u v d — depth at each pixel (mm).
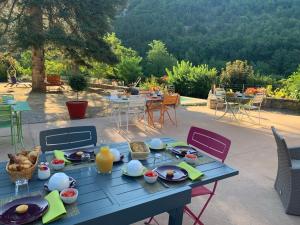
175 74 13320
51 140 2350
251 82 13039
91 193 1573
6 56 11055
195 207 2742
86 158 2045
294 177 2594
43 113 7121
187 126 6035
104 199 1512
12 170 1642
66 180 1617
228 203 2838
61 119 6441
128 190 1620
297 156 3107
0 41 9625
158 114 7262
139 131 5496
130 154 2189
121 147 2389
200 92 12594
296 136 5582
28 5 9578
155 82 13250
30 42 9422
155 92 6691
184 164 1992
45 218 1311
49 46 10594
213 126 6137
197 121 6578
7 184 1660
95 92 11773
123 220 1431
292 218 2615
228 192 3070
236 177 3465
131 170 1791
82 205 1444
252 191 3117
